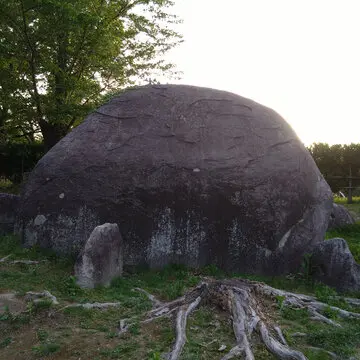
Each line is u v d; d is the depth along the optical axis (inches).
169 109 312.3
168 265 277.3
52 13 387.9
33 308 204.1
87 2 405.1
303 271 276.8
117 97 333.7
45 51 431.5
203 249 279.0
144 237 279.7
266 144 298.4
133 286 247.0
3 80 418.0
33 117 443.5
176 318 194.1
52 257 282.8
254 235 278.2
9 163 667.4
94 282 236.4
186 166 285.4
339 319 213.8
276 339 183.6
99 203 285.7
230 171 284.2
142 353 169.5
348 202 658.8
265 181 283.9
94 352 170.4
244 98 324.5
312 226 292.7
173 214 280.4
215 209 279.7
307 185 295.4
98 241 241.3
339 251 264.8
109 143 301.9
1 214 333.7
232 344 178.9
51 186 299.1
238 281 231.9
